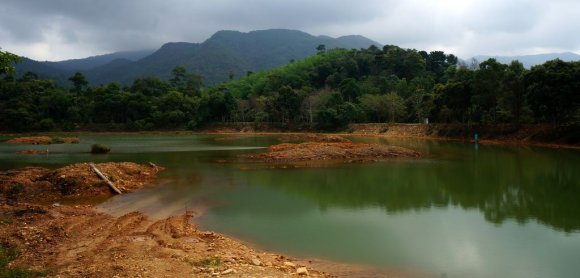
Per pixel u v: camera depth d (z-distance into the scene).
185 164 38.66
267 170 34.47
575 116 56.94
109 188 25.61
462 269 12.93
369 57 148.62
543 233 16.56
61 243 14.48
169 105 123.19
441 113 77.44
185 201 22.94
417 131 81.88
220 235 16.33
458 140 68.38
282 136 90.25
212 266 11.64
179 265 11.60
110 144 66.12
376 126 91.94
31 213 18.45
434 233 16.69
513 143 58.31
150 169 33.59
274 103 111.00
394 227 17.58
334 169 34.78
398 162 39.06
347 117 99.25
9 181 24.81
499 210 20.33
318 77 147.88
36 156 46.81
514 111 65.31
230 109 116.50
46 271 11.09
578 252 14.38
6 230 15.44
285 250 14.80
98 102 119.81
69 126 112.69
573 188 25.58
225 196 24.14
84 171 27.12
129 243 14.10
